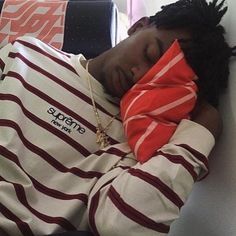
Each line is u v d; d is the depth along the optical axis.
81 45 1.21
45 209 0.73
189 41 0.84
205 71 0.85
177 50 0.81
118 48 0.90
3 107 0.81
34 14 1.28
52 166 0.79
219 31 0.88
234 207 0.76
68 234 0.67
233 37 0.85
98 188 0.74
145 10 1.43
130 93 0.83
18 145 0.77
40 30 1.26
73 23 1.22
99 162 0.80
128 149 0.81
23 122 0.81
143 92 0.80
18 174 0.74
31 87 0.86
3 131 0.78
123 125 0.83
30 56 0.92
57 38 1.22
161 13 0.92
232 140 0.80
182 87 0.79
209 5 0.89
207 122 0.80
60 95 0.87
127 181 0.70
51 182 0.77
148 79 0.81
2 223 0.68
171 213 0.68
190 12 0.87
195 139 0.75
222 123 0.85
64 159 0.81
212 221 0.83
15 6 1.31
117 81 0.87
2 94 0.83
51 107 0.85
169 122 0.79
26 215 0.70
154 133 0.76
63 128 0.83
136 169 0.72
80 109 0.87
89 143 0.84
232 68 0.84
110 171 0.77
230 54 0.85
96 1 1.25
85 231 0.69
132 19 1.48
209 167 0.84
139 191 0.67
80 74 0.92
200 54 0.84
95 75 0.92
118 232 0.65
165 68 0.80
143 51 0.85
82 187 0.76
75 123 0.84
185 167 0.70
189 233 0.90
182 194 0.69
